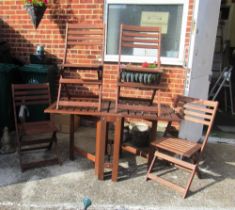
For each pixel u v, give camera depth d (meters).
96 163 3.24
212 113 3.15
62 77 3.29
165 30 4.22
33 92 3.67
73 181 3.15
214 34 4.31
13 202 2.76
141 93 4.38
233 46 8.06
